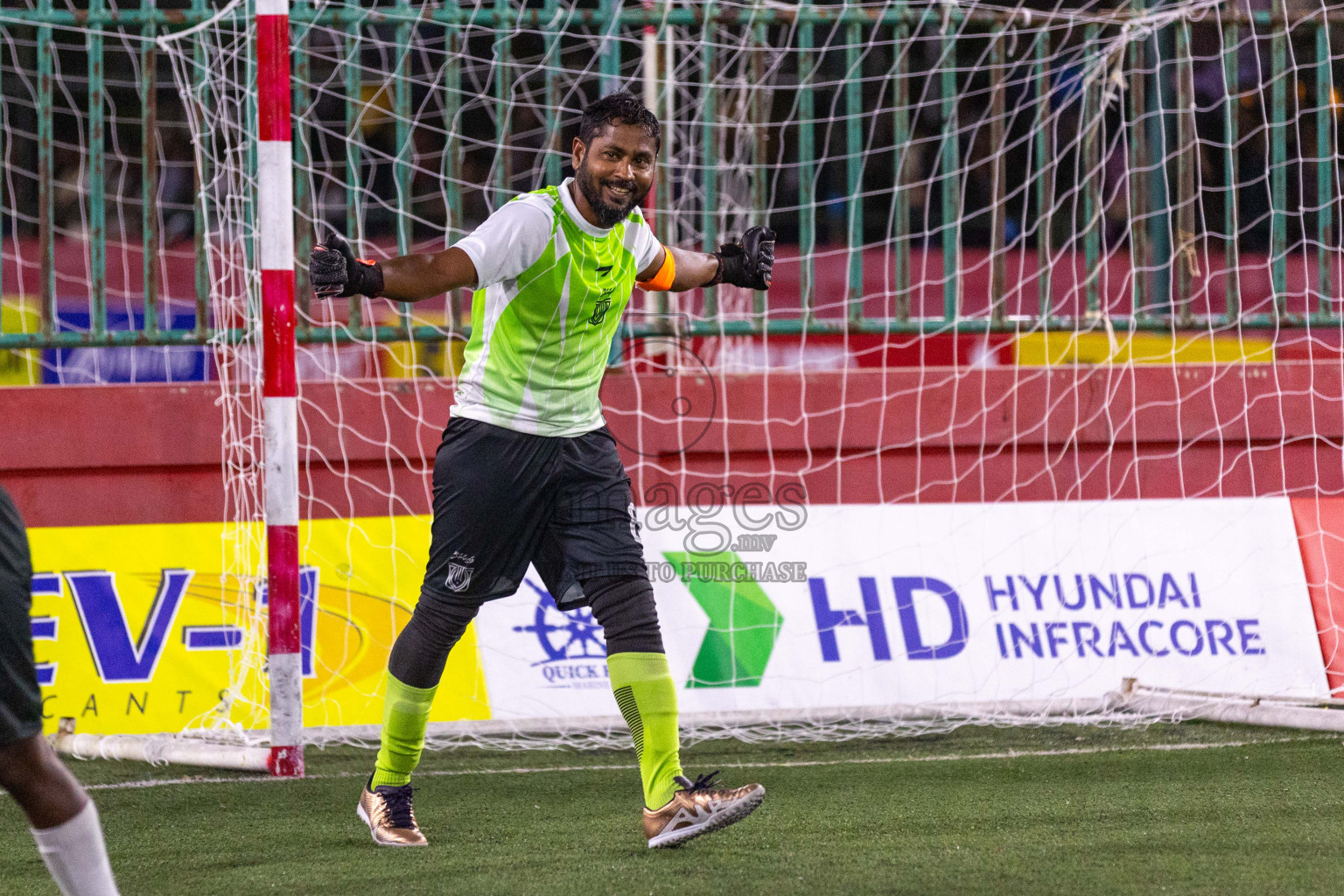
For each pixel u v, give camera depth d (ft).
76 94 94.32
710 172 60.13
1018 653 54.44
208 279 56.80
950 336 75.20
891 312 91.97
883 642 54.44
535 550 34.45
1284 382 60.13
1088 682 54.13
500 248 31.60
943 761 45.80
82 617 52.60
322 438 56.80
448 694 52.19
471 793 41.83
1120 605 55.31
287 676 44.78
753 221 59.67
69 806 24.71
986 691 53.83
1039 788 40.98
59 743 48.52
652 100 59.82
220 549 54.49
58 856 24.75
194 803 40.55
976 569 55.57
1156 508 56.80
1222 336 77.51
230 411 56.08
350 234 60.59
